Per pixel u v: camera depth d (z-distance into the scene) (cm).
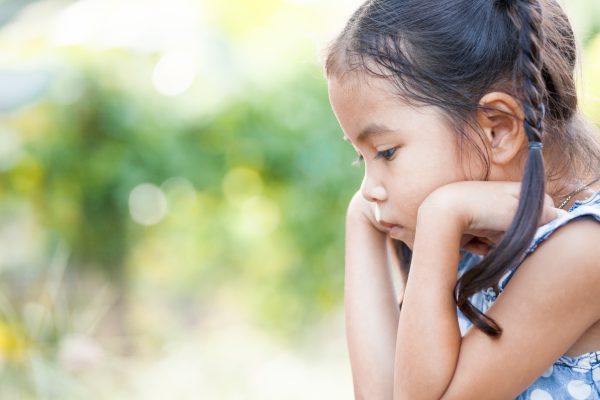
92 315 409
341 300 489
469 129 137
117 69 429
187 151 441
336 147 441
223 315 504
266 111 439
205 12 441
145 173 439
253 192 466
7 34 427
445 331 135
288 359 464
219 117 437
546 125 145
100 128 433
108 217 447
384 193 142
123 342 431
